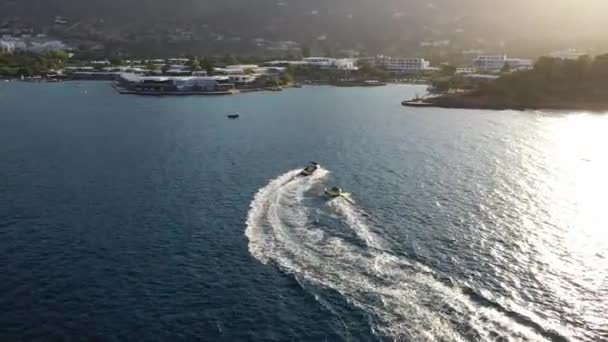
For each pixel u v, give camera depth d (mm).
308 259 64688
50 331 52531
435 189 95375
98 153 124750
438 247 69188
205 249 69688
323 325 52094
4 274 63594
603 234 75312
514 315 52750
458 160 118312
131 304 57219
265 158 120062
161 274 63500
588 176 105688
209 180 101125
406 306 54031
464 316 52250
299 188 94625
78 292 59719
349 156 122250
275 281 60375
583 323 52188
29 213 83562
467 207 85562
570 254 68312
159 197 91062
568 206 87000
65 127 160250
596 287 59625
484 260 65750
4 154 122688
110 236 74750
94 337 51594
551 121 179625
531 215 82438
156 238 73750
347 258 64750
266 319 53781
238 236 73312
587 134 152750
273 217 78875
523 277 61500
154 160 117875
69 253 69375
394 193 92625
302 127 164250
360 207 84688
